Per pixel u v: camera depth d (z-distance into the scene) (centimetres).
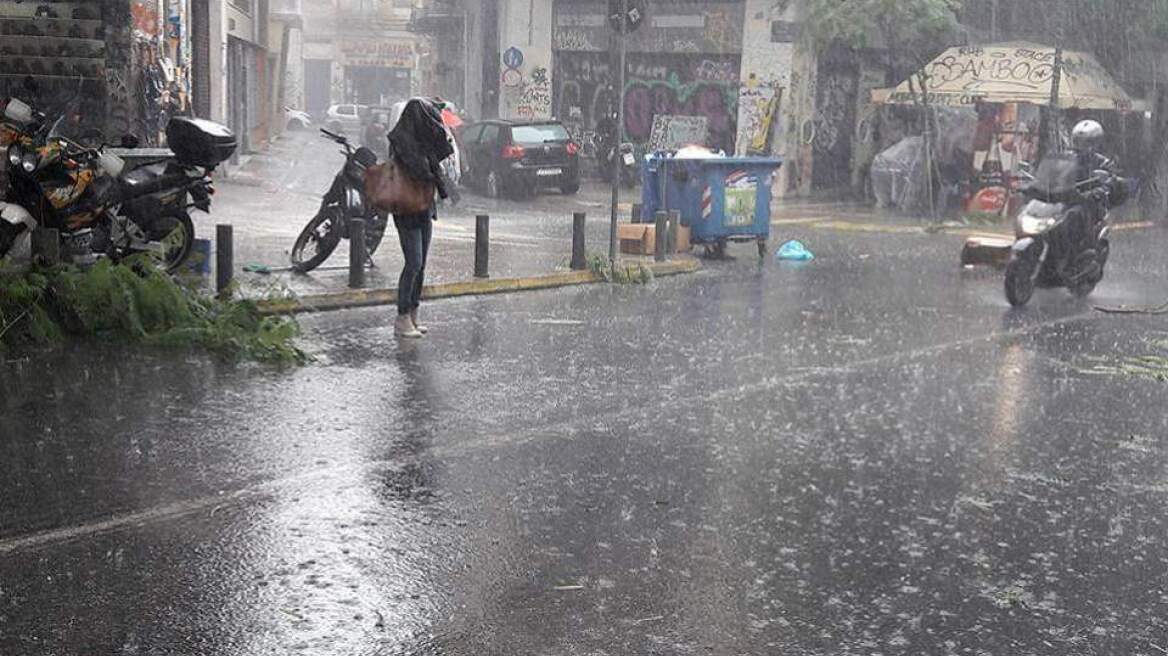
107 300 965
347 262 1433
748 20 3155
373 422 779
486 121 2853
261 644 458
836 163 3259
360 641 464
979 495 680
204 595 500
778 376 977
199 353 952
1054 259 1473
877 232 2345
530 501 637
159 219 1136
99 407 781
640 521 612
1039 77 2661
